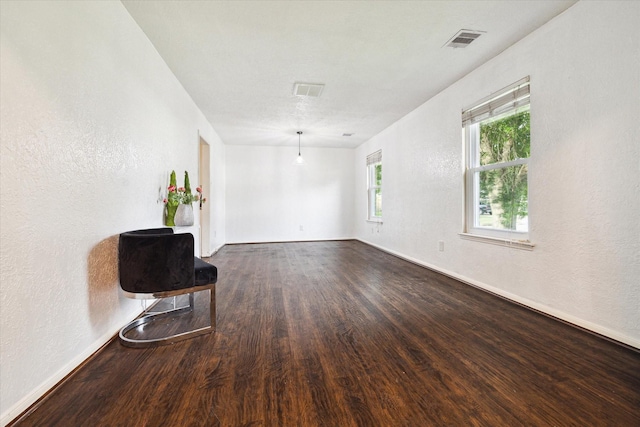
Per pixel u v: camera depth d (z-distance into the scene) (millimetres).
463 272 3301
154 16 2125
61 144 1415
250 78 3188
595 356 1666
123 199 2014
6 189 1122
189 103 3648
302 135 5863
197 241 3959
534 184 2383
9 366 1139
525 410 1232
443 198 3633
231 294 2900
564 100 2125
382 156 5516
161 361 1624
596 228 1936
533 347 1781
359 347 1796
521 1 2016
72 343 1494
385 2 2016
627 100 1754
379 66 2947
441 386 1401
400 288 3076
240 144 6695
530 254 2436
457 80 3299
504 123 2777
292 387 1392
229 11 2084
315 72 3062
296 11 2096
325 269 4000
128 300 2119
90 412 1212
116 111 1917
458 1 2012
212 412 1219
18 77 1168
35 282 1262
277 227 6934
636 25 1708
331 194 7180
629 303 1768
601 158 1896
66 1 1440
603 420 1169
